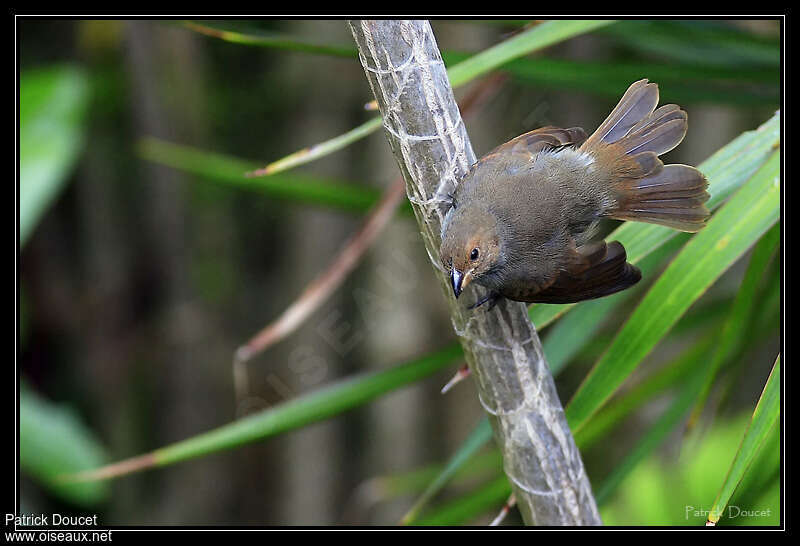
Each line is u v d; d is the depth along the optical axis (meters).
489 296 5.90
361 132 5.90
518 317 5.90
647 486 6.05
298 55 8.50
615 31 6.07
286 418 5.99
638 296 6.15
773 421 5.85
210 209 8.95
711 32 6.07
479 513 6.05
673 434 6.45
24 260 9.07
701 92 6.09
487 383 5.90
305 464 9.12
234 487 9.48
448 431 8.39
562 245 5.91
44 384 9.18
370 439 8.81
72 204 9.17
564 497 5.89
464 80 5.91
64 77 6.23
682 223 5.90
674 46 6.08
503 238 5.90
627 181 5.92
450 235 5.90
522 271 5.90
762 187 5.89
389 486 6.20
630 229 5.91
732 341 5.98
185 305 9.10
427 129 5.88
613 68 6.06
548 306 5.91
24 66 8.45
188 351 9.13
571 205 5.91
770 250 5.95
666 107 5.94
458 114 5.89
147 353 9.25
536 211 5.91
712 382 5.98
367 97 8.40
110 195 8.89
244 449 9.52
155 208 8.86
